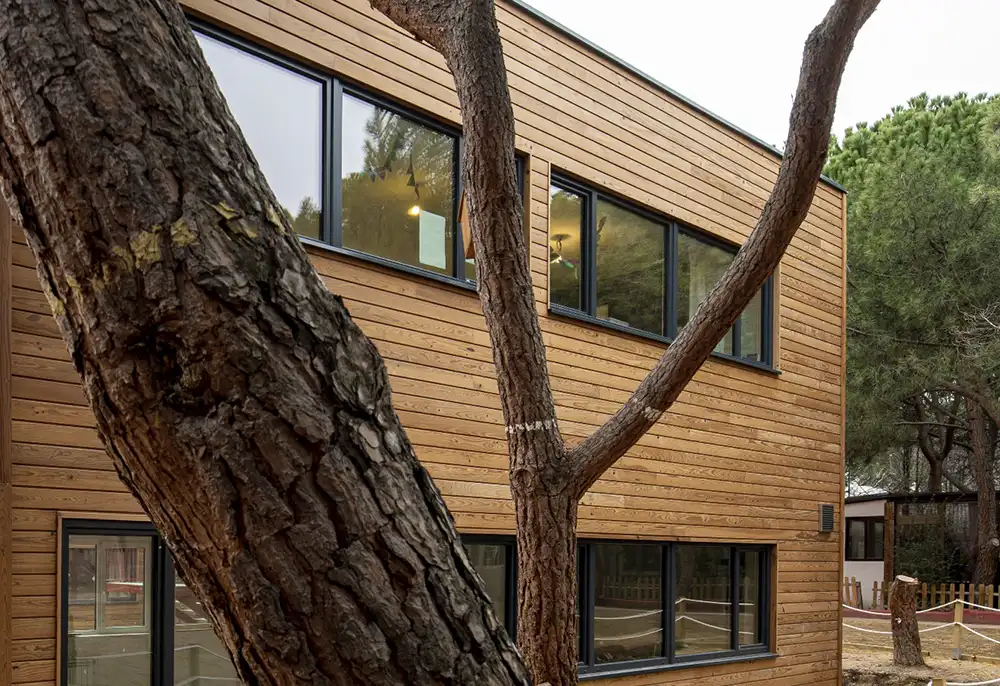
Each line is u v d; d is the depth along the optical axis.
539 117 6.44
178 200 0.70
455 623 0.83
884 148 18.48
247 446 0.72
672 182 7.58
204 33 4.77
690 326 2.37
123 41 0.70
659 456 7.27
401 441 0.84
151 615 4.32
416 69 5.70
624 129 7.15
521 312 2.24
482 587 0.90
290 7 5.07
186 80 0.74
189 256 0.70
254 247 0.74
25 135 0.69
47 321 4.08
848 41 2.13
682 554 7.57
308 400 0.74
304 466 0.74
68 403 4.11
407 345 5.54
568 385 6.55
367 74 5.43
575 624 2.33
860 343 17.34
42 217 0.71
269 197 0.78
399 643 0.78
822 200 9.55
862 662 11.69
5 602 3.76
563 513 2.30
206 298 0.70
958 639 11.99
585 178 6.76
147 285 0.69
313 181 5.20
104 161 0.68
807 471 8.95
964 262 15.82
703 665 7.47
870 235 16.56
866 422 17.97
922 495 20.20
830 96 2.18
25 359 3.99
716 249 8.23
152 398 0.71
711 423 7.83
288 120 5.12
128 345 0.70
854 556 21.50
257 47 4.97
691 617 7.56
